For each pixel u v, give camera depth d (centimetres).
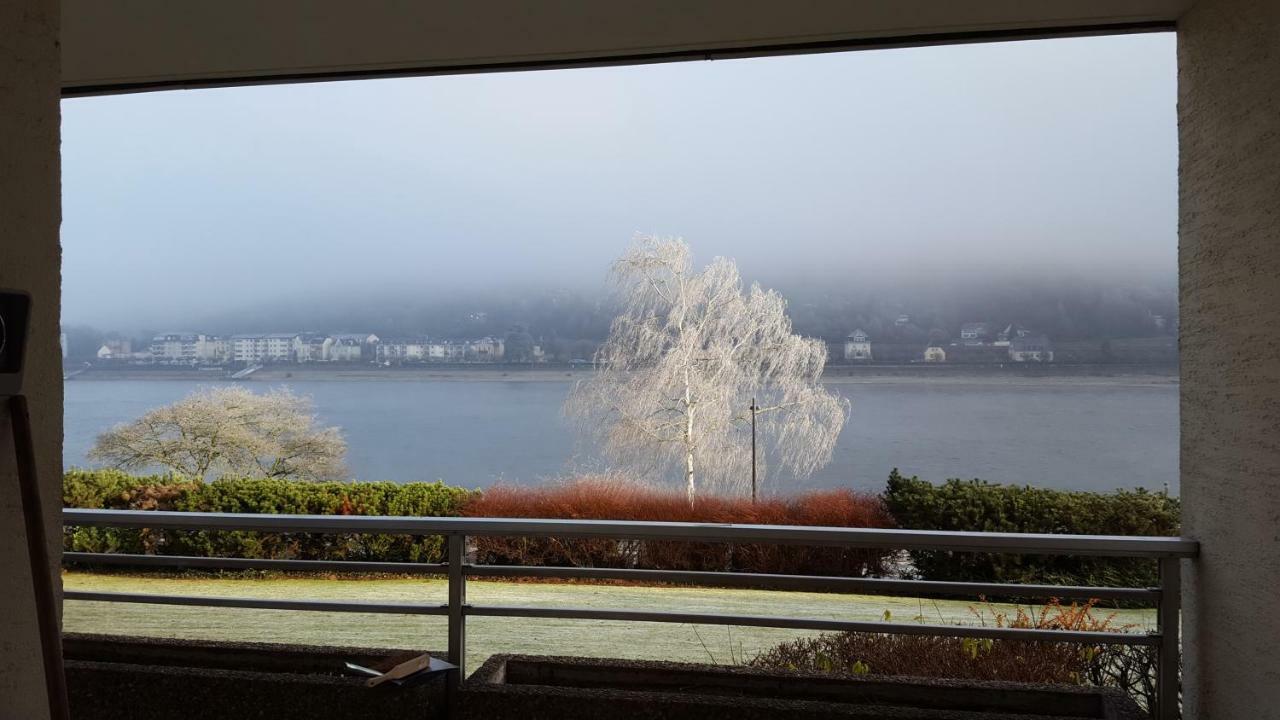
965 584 256
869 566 852
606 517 1103
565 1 284
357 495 979
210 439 1254
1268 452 223
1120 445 2661
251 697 226
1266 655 223
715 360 1466
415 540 939
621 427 1468
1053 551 246
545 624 640
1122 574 771
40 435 158
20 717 153
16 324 147
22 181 155
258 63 341
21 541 153
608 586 841
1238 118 238
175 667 236
